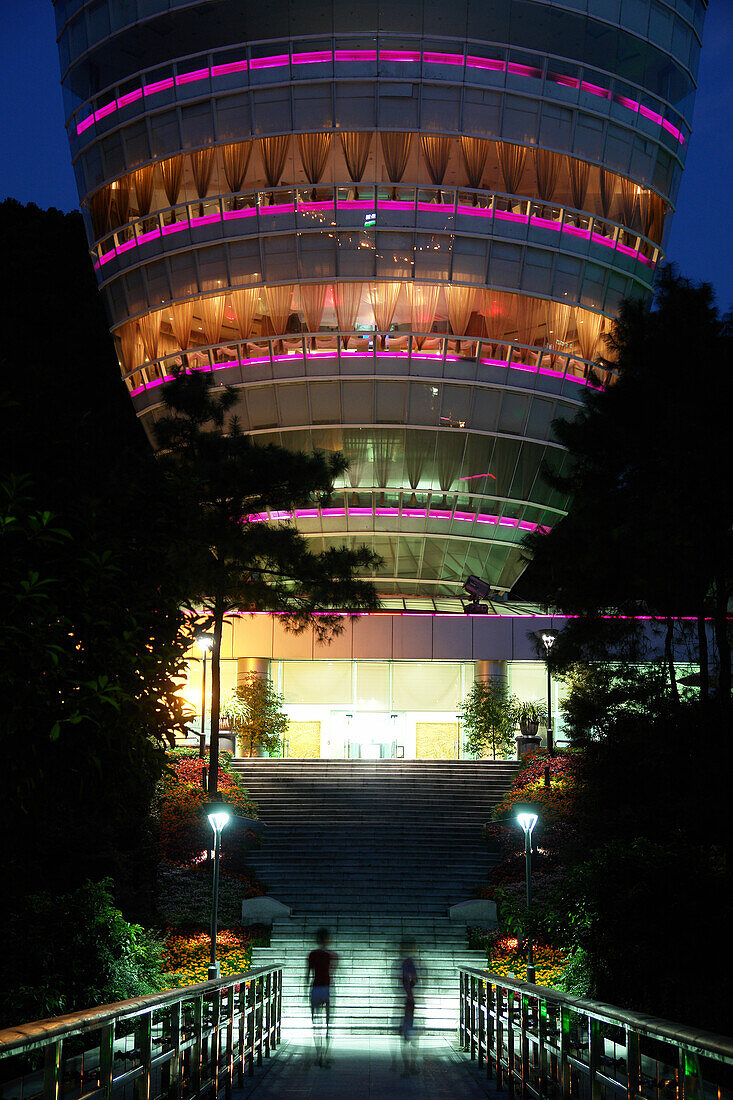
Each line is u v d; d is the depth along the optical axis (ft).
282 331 155.94
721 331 73.36
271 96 152.56
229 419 158.40
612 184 159.02
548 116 154.40
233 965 72.90
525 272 155.43
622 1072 23.58
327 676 154.30
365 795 114.11
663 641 125.29
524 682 152.97
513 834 98.89
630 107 159.12
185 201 156.87
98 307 193.36
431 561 169.78
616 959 43.88
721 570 68.18
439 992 76.48
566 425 80.84
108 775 27.86
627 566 71.36
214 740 98.17
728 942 42.88
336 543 167.53
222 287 156.46
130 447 39.01
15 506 24.64
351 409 158.30
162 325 162.40
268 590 99.50
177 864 91.25
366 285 154.10
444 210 152.87
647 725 69.87
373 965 79.00
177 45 156.04
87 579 26.96
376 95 150.92
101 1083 20.07
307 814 109.50
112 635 27.89
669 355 73.72
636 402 75.36
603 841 62.23
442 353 156.66
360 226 152.46
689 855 46.01
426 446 160.56
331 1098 38.42
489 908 85.56
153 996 24.91
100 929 47.83
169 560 32.50
